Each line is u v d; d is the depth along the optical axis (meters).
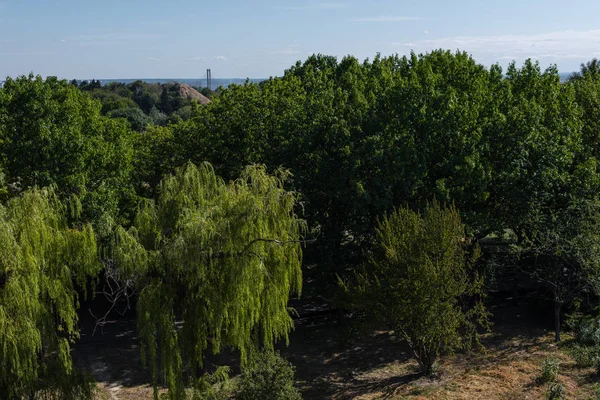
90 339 30.16
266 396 19.41
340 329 31.83
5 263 15.73
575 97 36.94
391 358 27.64
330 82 34.69
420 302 22.12
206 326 19.27
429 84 30.72
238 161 31.27
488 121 30.19
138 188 38.44
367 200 26.69
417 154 28.41
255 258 18.88
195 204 19.72
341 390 23.92
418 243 22.75
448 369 25.36
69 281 17.69
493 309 33.84
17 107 27.86
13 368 15.94
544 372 23.17
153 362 18.41
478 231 29.70
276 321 19.97
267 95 32.41
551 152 29.42
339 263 29.80
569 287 27.47
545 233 27.64
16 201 17.16
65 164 27.22
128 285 18.47
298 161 29.88
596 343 25.53
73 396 17.66
